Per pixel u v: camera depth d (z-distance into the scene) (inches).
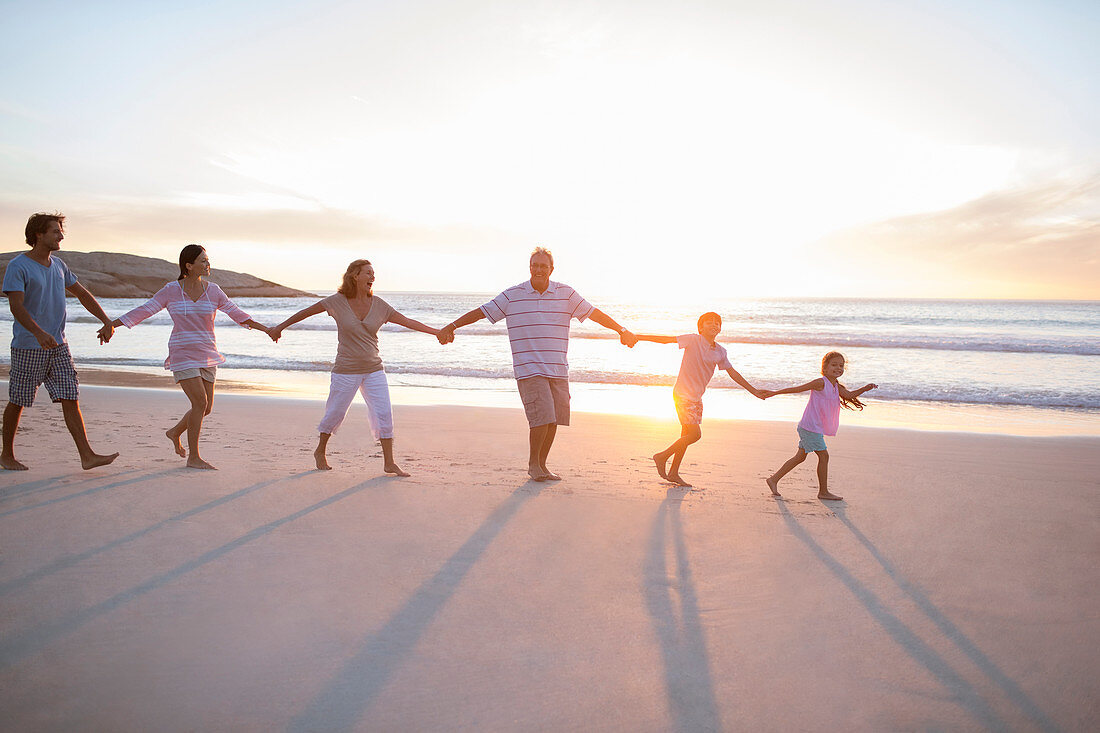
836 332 1306.6
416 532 164.6
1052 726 92.2
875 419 421.7
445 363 709.3
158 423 325.4
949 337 1134.4
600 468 253.4
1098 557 156.3
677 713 93.4
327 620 117.4
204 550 147.5
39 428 296.4
